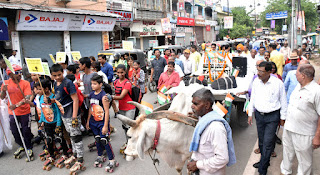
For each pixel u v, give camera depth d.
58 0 13.84
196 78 5.23
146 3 24.16
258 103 3.97
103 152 5.19
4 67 5.88
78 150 4.54
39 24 12.64
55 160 5.01
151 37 25.69
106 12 17.02
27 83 5.33
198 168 2.51
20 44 12.36
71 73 5.32
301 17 27.34
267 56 8.13
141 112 3.43
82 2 15.50
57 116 4.61
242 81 5.88
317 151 4.82
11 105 4.82
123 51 11.99
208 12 41.59
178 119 3.07
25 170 4.71
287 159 3.90
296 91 3.59
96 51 17.08
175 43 29.67
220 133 2.33
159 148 3.05
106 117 4.33
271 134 3.89
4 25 11.12
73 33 15.20
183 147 3.20
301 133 3.53
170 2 28.23
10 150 5.66
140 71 6.99
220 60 6.29
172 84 5.79
